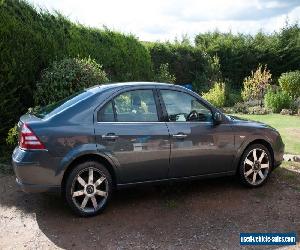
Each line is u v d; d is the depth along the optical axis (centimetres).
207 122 586
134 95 552
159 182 562
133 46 1457
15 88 812
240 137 604
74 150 506
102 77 887
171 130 555
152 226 500
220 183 654
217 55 2405
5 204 575
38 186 502
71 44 1083
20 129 523
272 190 618
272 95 1652
